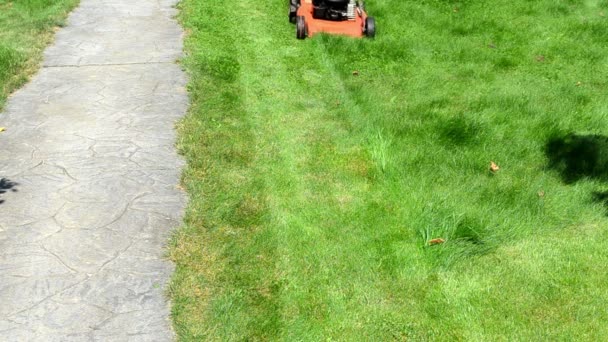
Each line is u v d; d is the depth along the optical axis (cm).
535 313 428
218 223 478
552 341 405
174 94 591
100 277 438
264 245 467
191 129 549
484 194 504
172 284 431
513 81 635
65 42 664
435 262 462
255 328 400
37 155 523
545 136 560
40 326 394
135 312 408
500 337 407
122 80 607
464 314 424
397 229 481
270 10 748
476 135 555
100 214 481
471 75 641
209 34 689
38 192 494
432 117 574
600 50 692
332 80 621
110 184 502
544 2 784
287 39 686
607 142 555
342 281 447
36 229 471
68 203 488
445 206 492
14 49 637
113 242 465
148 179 507
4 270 441
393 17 735
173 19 718
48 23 692
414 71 643
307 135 550
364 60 654
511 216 491
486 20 741
